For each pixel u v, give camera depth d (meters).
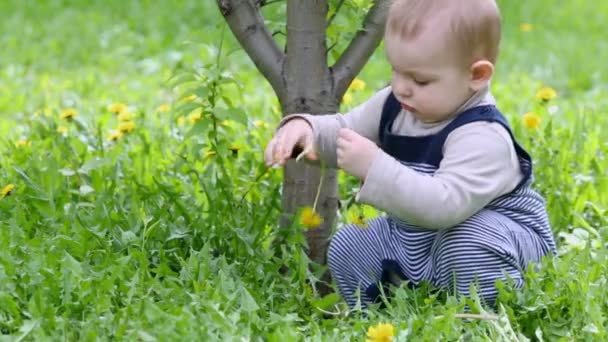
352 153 3.53
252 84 8.10
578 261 3.80
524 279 3.64
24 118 6.80
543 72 8.95
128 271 3.60
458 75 3.51
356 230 3.87
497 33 3.53
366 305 3.87
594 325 3.39
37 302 3.29
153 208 4.23
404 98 3.56
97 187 4.51
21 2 10.80
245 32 4.04
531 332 3.52
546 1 11.60
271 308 3.62
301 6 3.94
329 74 4.02
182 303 3.44
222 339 3.19
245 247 3.93
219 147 4.36
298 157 3.73
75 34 9.85
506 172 3.59
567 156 5.18
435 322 3.33
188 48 9.38
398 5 3.54
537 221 3.74
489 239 3.58
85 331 3.22
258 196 4.56
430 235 3.70
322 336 3.34
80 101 7.55
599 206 4.81
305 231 4.12
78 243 3.77
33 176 4.59
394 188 3.48
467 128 3.56
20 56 9.10
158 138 5.54
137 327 3.19
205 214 4.38
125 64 9.07
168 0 10.96
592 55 9.58
